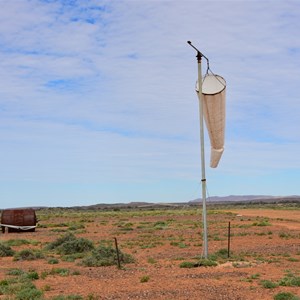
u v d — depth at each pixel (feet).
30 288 47.14
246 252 78.69
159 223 162.40
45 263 71.00
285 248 85.20
